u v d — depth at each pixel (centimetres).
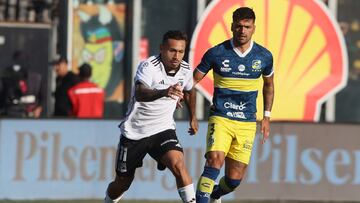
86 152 3362
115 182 2655
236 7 4162
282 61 4250
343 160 3509
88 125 3366
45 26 4406
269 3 4209
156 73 2480
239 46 2655
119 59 4294
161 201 3362
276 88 4250
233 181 2731
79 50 4262
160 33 4303
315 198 3484
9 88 4250
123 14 4294
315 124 3484
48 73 4378
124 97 4297
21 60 4334
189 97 2620
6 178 3303
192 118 2650
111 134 3381
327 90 4309
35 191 3328
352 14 4425
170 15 4300
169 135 2538
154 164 3369
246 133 2694
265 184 3444
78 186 3356
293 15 4247
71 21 4253
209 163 2664
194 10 4278
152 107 2511
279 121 3459
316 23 4278
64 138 3350
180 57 2470
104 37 4278
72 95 3847
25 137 3322
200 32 4131
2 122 3303
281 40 4238
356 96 4425
